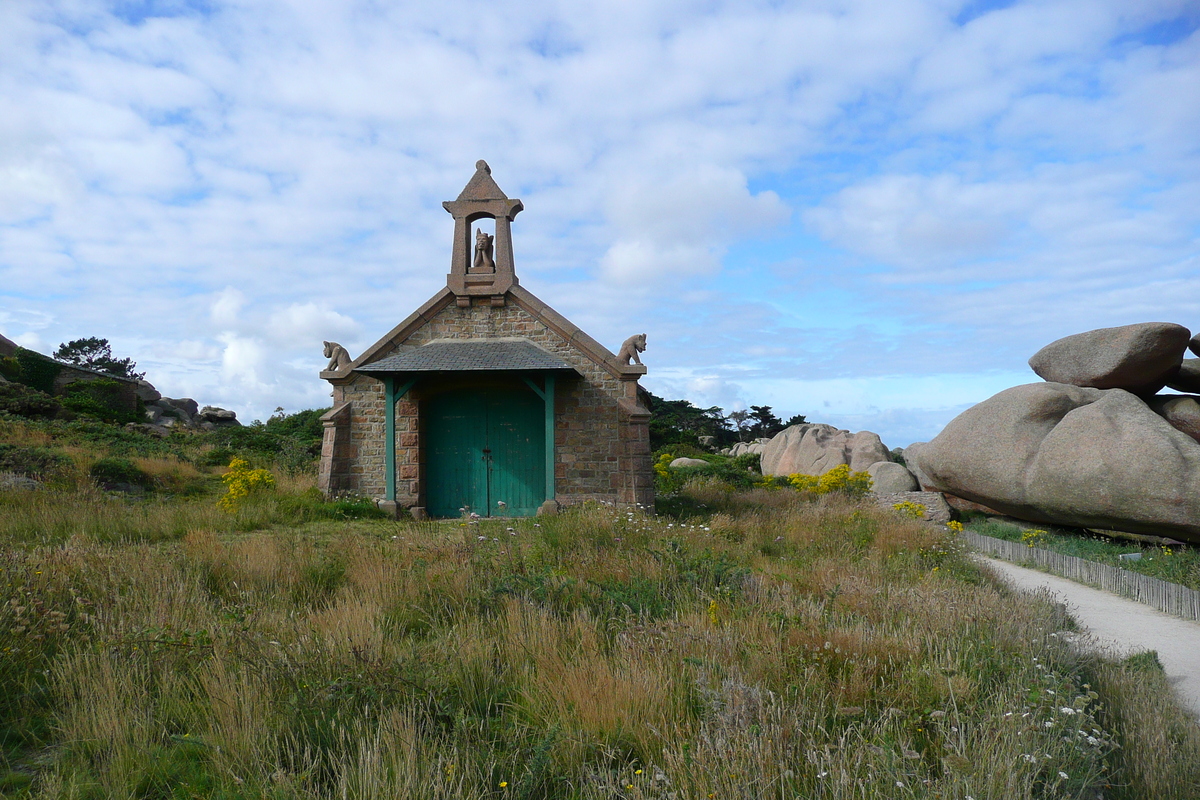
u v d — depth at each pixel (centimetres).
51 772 436
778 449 4178
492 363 1692
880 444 3388
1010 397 1795
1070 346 1759
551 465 1706
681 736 464
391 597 798
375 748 430
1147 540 1595
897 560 1159
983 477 1769
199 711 512
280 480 2062
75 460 1892
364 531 1438
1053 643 720
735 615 719
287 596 812
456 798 398
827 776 422
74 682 539
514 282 1917
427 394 1900
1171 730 590
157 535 1280
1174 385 1736
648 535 1179
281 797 395
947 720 503
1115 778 508
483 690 563
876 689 565
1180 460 1369
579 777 436
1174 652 850
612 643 662
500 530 1231
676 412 8138
